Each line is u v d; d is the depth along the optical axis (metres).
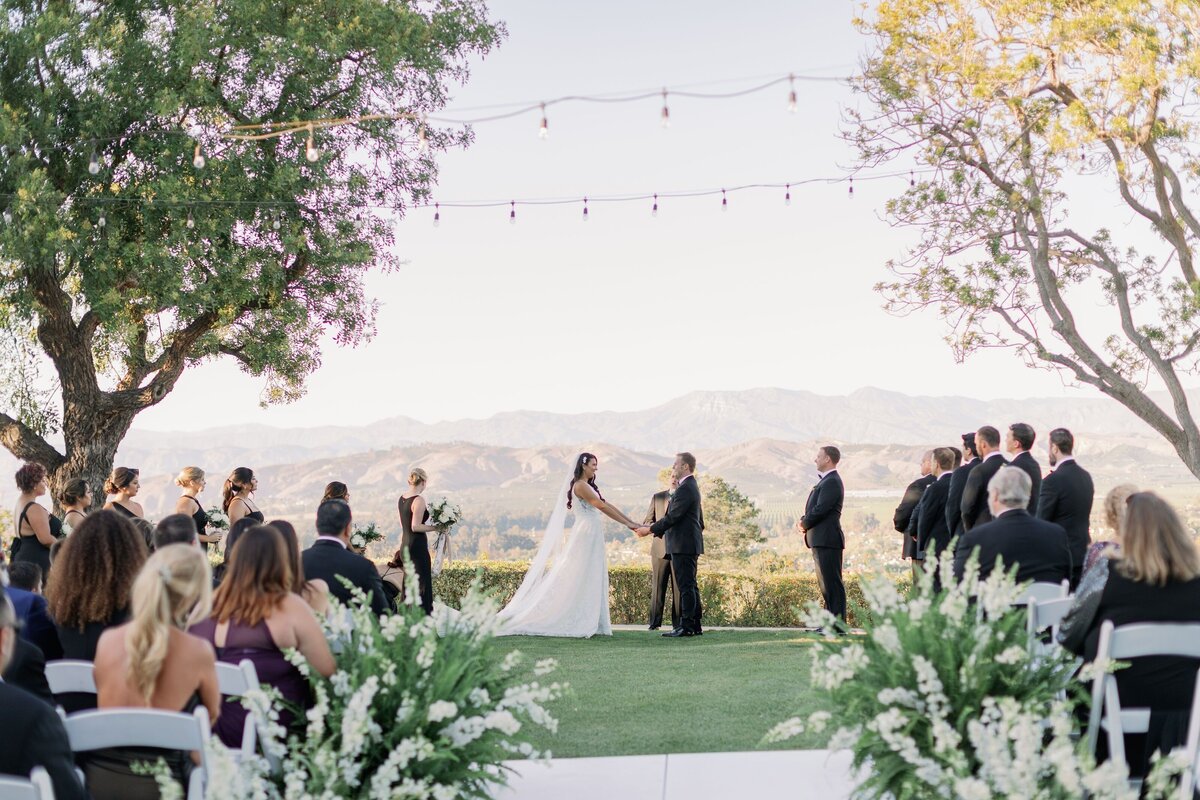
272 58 15.95
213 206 15.77
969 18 13.98
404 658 4.33
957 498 9.09
